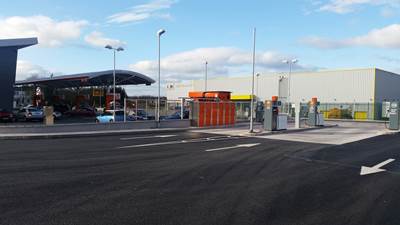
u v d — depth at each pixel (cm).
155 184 830
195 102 2808
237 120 3594
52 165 1067
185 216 599
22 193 730
